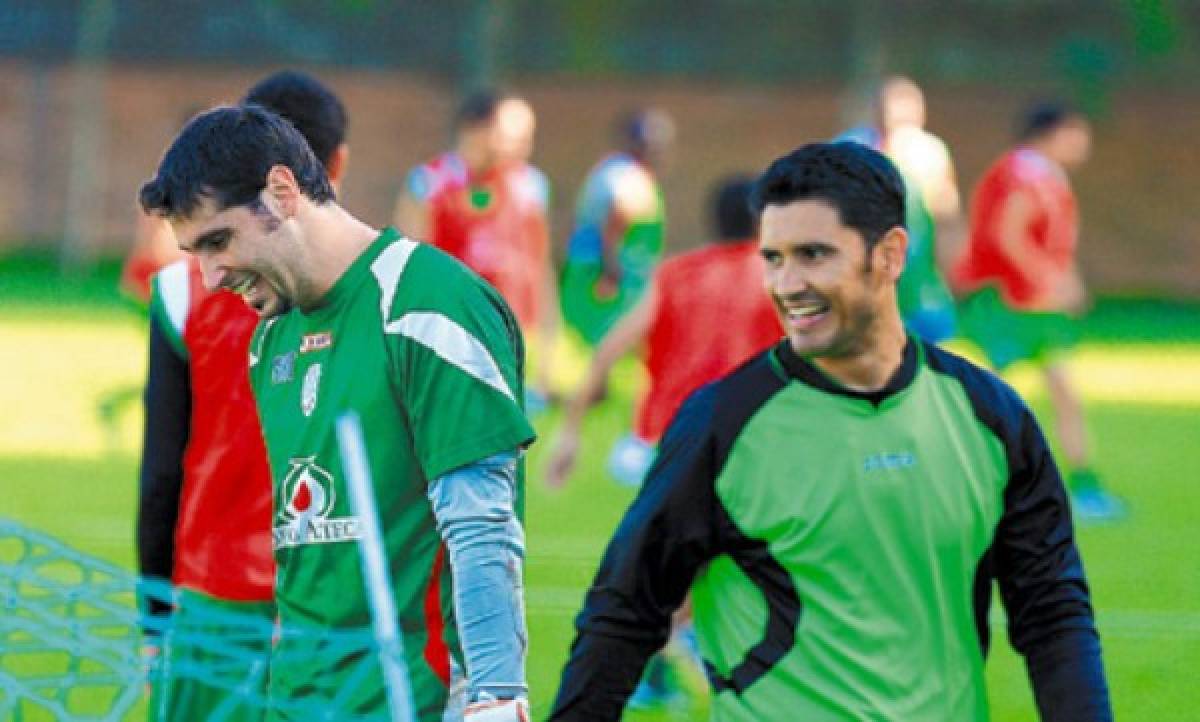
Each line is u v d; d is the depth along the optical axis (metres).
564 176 115.75
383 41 117.25
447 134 117.19
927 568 13.52
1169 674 29.56
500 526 14.20
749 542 13.59
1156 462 53.34
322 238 14.61
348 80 117.56
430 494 14.41
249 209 14.11
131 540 38.72
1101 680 13.68
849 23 114.38
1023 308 44.59
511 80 116.00
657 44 115.62
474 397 14.27
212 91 119.12
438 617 14.82
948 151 114.44
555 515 43.41
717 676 13.89
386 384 14.57
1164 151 113.44
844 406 13.51
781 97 116.06
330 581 14.85
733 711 13.74
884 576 13.43
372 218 117.44
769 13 115.00
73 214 113.62
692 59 115.62
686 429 13.75
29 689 14.02
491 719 13.70
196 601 17.52
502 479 14.34
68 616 15.47
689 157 116.12
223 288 14.53
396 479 14.66
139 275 43.34
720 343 28.89
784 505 13.46
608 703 13.82
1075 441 44.78
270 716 15.16
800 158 13.41
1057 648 13.80
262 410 15.31
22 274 109.44
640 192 53.47
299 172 14.41
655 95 116.12
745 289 28.84
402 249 14.80
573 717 13.82
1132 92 113.38
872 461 13.45
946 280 74.12
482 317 14.59
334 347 14.75
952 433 13.68
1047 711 13.76
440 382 14.30
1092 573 37.62
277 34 117.81
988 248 44.97
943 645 13.59
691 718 26.91
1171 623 33.22
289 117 18.38
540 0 115.12
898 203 13.39
